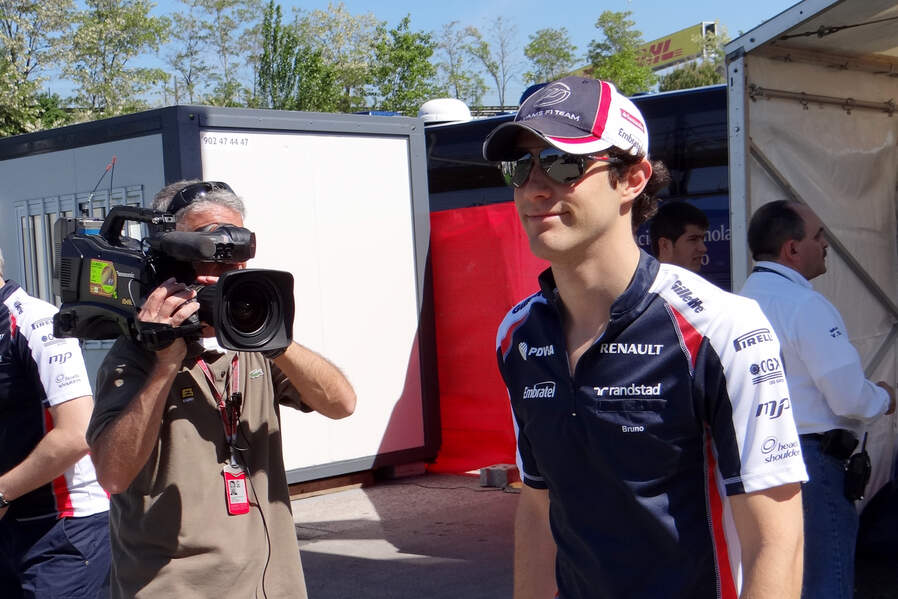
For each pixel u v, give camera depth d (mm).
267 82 29297
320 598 4461
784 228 3213
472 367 6816
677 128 6891
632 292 1557
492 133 1576
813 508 2998
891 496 4551
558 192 1544
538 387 1698
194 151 5637
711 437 1532
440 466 7008
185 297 1996
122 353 2203
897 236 4770
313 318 6223
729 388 1487
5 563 2889
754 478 1468
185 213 2244
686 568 1547
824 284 4312
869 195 4586
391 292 6648
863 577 4438
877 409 3053
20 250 6684
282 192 6082
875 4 3604
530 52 53906
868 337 4586
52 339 2672
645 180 1637
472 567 4820
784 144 4102
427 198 6879
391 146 6648
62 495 2762
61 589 2762
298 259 6156
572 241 1556
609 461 1580
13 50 33625
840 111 4391
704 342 1509
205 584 2094
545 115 1547
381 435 6566
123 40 38844
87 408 2670
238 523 2158
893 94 4676
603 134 1529
